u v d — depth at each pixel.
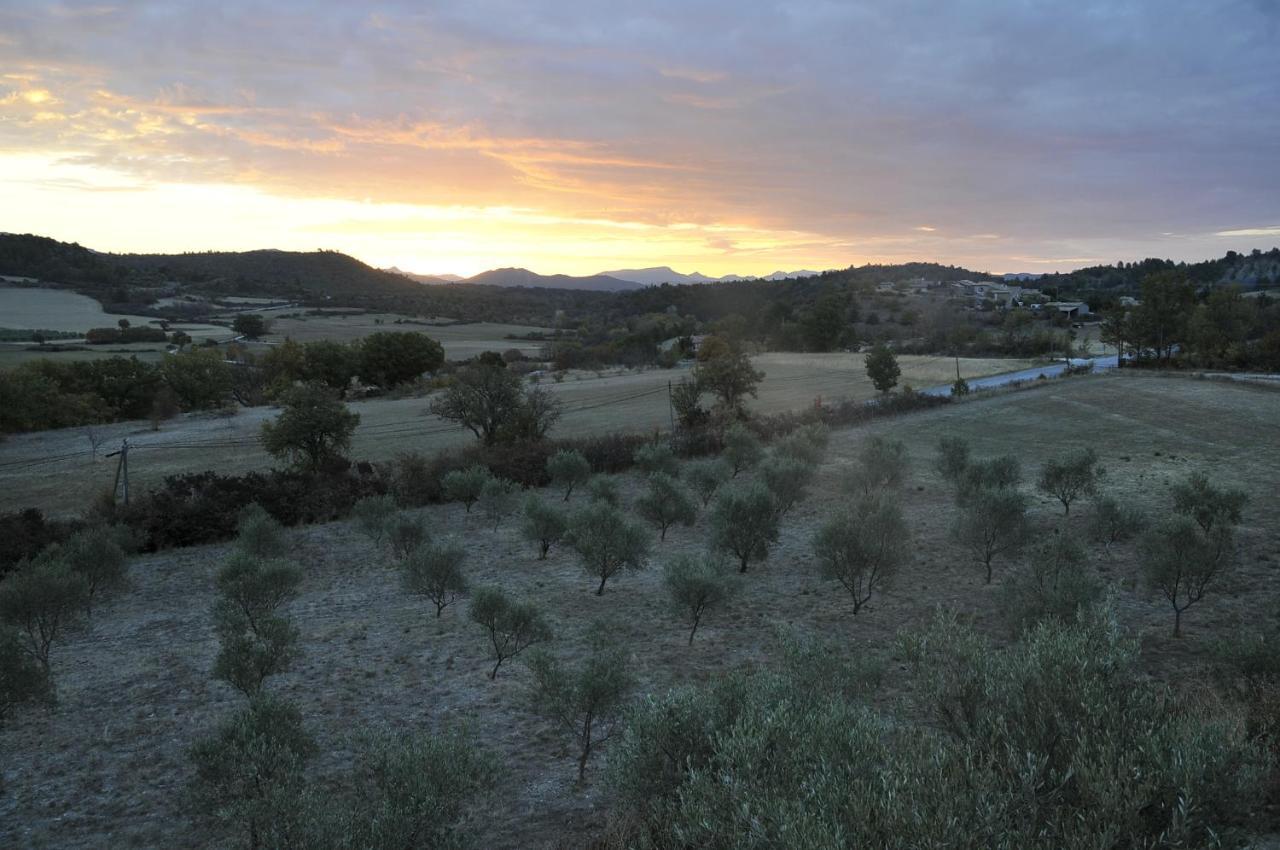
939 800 7.11
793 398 91.81
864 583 26.70
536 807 13.83
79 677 21.62
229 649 18.58
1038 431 58.28
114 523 38.72
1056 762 8.05
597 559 27.58
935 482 43.41
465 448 52.97
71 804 14.76
